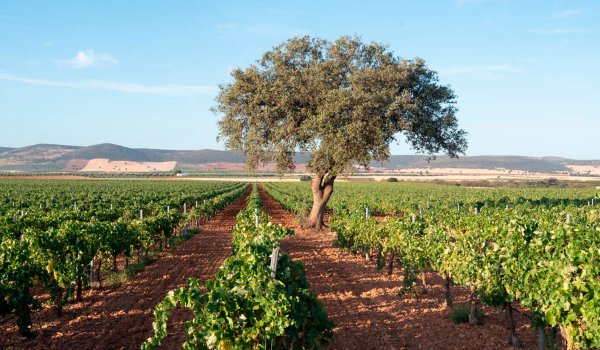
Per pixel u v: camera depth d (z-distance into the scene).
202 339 6.62
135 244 16.98
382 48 25.53
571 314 7.25
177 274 15.61
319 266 16.94
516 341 8.97
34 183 82.38
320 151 23.78
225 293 6.64
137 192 55.03
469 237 10.62
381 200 41.25
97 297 12.80
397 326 10.27
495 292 9.31
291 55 25.36
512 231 9.70
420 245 12.33
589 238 9.23
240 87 24.94
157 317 6.52
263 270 6.96
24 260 10.71
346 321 10.64
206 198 48.09
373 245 16.67
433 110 25.73
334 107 22.42
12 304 9.22
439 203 37.94
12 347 9.05
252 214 19.34
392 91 22.84
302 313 7.34
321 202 28.47
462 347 9.02
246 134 25.81
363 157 23.31
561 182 87.94
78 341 9.41
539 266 8.44
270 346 6.93
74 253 12.30
